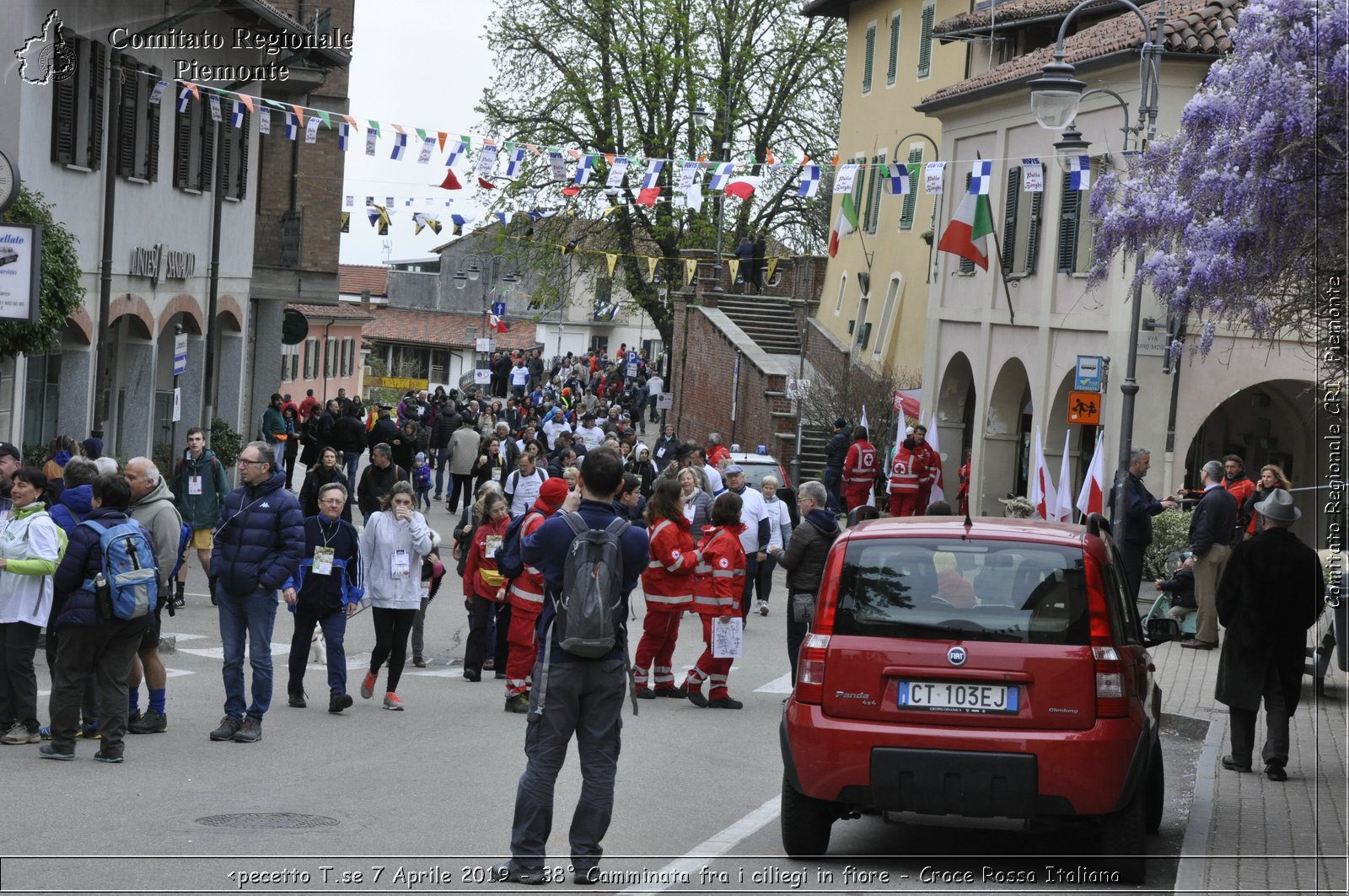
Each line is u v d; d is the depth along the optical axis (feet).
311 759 43.62
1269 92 42.14
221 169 113.70
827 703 32.60
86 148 94.17
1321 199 41.86
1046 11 131.64
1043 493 90.79
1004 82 121.19
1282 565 44.34
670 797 40.34
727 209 201.77
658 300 209.97
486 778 41.50
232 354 126.72
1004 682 31.86
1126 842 32.22
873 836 37.06
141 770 41.34
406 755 44.73
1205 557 70.95
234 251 123.54
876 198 170.50
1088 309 110.11
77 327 94.17
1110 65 105.09
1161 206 49.98
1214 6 102.83
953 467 138.31
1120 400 103.76
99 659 42.55
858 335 168.66
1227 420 111.86
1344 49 41.04
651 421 256.52
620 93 196.65
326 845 33.09
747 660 70.74
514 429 204.54
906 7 166.09
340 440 132.16
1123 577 37.04
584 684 30.58
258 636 46.52
